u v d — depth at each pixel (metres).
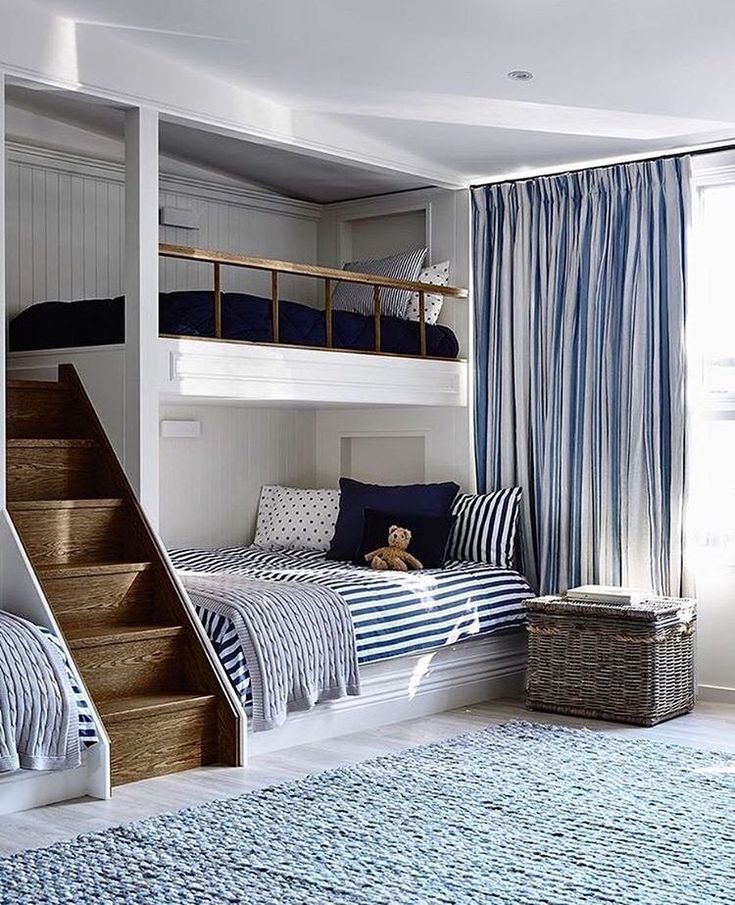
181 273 6.67
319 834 3.78
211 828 3.82
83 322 5.39
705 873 3.44
